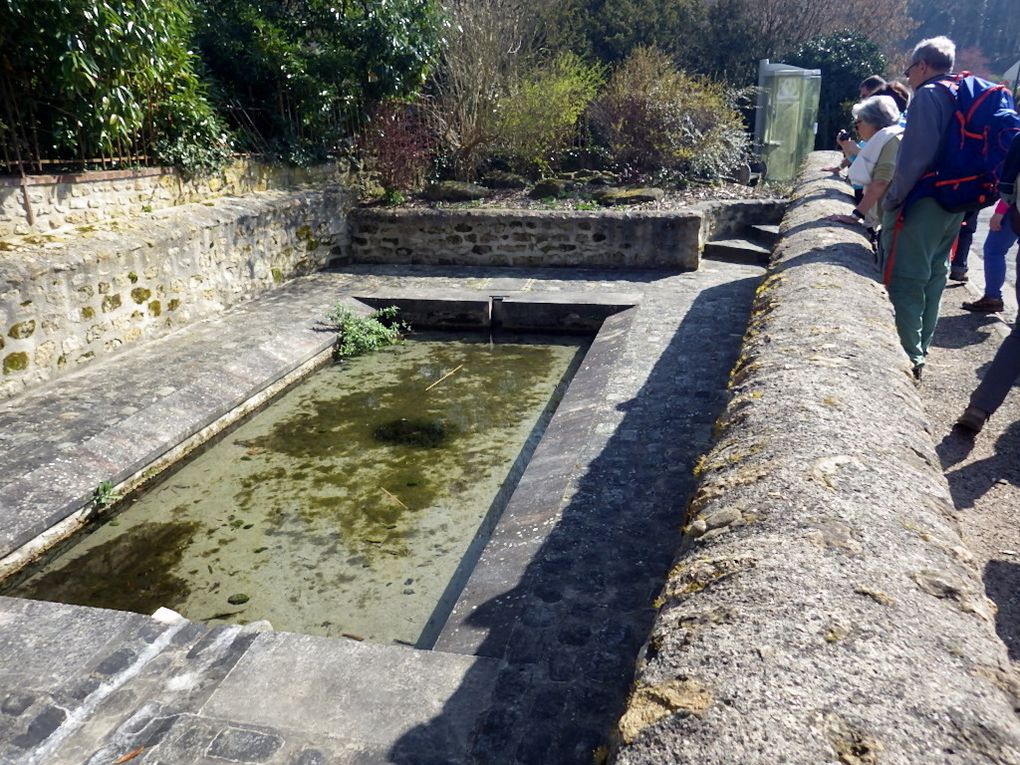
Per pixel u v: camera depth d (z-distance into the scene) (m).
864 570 1.25
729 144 11.20
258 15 7.88
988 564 2.60
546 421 5.12
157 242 5.86
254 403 5.32
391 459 4.59
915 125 3.54
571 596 2.76
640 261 8.30
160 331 6.00
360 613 3.17
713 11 16.23
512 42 10.86
